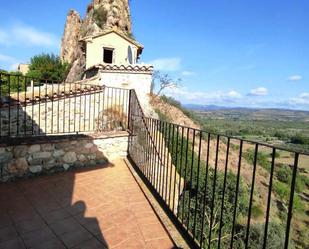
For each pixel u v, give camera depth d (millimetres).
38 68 29922
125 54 19906
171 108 15453
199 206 6270
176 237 2836
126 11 30844
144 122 5531
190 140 12625
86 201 3803
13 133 7859
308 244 15305
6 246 2588
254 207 13188
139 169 5281
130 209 3592
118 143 6234
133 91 6676
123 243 2746
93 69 13828
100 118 8758
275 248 9836
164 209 3521
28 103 7809
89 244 2697
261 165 16938
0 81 4867
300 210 18672
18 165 4668
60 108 8766
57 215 3316
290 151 1539
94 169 5457
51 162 5082
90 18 29906
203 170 8680
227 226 8359
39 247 2600
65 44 40844
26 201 3717
